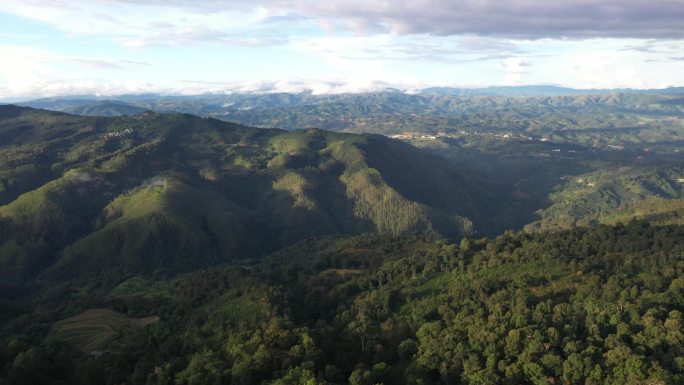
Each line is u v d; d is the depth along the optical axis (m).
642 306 120.25
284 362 117.19
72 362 141.38
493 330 120.50
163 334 150.38
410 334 135.75
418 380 112.31
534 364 106.00
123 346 149.12
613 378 99.94
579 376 103.44
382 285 171.62
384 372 117.50
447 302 148.12
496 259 165.38
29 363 128.38
